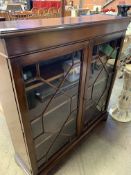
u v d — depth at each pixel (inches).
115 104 75.4
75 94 41.2
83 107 46.8
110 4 119.2
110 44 45.3
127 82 60.0
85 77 39.5
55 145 45.1
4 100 31.4
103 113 63.2
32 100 31.3
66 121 43.9
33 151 36.3
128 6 45.9
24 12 89.5
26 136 31.9
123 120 66.2
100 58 43.4
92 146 55.1
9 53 21.0
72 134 49.9
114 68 53.0
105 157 51.4
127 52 60.1
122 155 52.1
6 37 19.3
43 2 104.5
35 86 29.0
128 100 64.1
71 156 51.5
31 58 24.2
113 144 55.9
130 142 56.9
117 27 41.7
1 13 78.4
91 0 126.0
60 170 47.3
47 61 30.8
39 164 41.7
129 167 48.4
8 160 49.6
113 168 48.1
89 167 48.3
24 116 28.8
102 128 62.8
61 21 31.1
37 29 22.4
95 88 50.3
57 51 27.9
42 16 82.4
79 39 31.2
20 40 21.3
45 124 37.5
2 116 65.3
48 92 33.2
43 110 34.4
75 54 33.7
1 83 28.1
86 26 30.8
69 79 36.4
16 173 46.0
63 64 33.3
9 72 23.1
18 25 24.6
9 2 165.8
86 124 55.4
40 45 24.3
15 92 25.1
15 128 34.4
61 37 27.1
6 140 56.2
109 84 57.3
